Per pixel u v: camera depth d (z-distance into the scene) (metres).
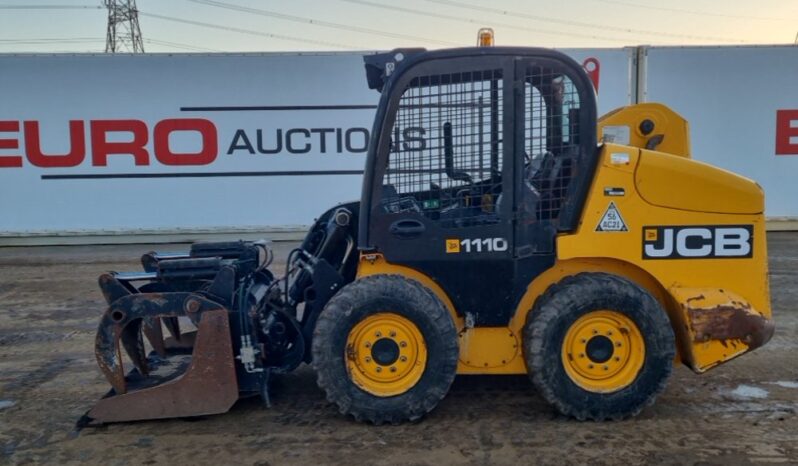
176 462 3.48
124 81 10.84
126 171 11.03
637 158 3.81
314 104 10.94
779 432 3.71
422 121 3.80
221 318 3.84
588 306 3.73
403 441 3.65
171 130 10.95
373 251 3.90
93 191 11.05
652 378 3.78
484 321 3.93
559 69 3.74
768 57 10.88
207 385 3.87
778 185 11.15
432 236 3.85
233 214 11.16
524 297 3.93
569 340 3.79
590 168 3.82
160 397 3.88
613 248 3.83
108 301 3.97
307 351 4.18
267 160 11.05
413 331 3.77
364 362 3.80
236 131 10.98
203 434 3.80
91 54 10.76
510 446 3.57
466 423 3.87
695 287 3.86
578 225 3.83
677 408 4.05
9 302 7.27
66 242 11.14
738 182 3.87
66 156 10.97
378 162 3.82
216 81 10.88
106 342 3.85
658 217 3.83
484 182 3.82
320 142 11.02
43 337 5.93
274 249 10.34
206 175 11.06
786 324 5.95
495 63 3.73
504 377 4.61
